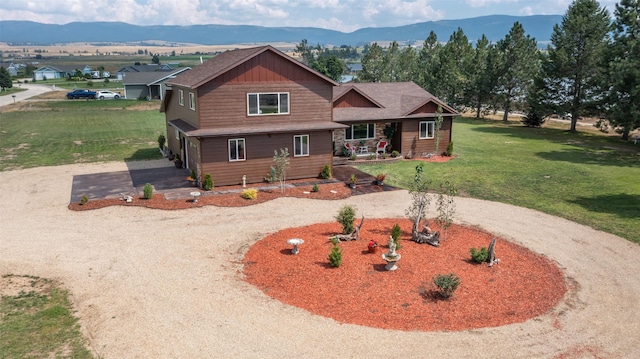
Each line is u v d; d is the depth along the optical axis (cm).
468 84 6031
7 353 1112
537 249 1805
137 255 1708
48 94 9050
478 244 1841
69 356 1102
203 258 1680
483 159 3506
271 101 2730
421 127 3594
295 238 1872
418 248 1773
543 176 2961
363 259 1652
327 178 2878
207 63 3225
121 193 2522
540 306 1357
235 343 1148
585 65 4562
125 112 6638
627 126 3975
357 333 1196
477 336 1192
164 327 1221
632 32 3978
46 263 1641
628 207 2322
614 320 1289
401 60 6806
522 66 5522
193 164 2866
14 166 3238
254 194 2425
